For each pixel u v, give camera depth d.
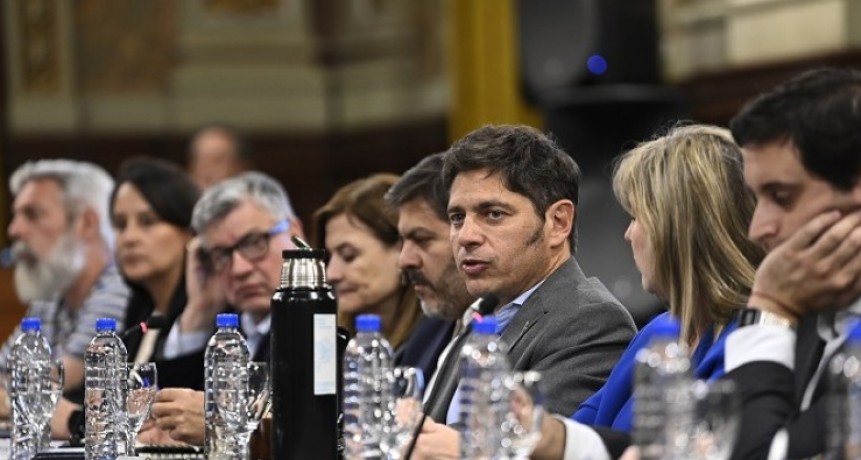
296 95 22.69
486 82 19.50
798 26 16.30
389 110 22.09
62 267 12.59
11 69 21.83
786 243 5.80
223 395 7.68
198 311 10.44
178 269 11.31
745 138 5.78
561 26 13.88
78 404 10.30
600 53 13.69
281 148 22.59
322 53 22.81
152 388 8.02
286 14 22.81
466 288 8.33
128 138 22.22
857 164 5.61
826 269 5.76
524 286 7.87
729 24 17.02
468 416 6.04
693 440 5.14
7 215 21.59
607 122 13.75
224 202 10.16
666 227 6.76
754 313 5.90
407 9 21.80
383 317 9.68
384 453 6.78
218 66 22.53
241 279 10.14
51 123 21.89
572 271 7.91
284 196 10.38
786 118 5.66
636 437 5.32
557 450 6.11
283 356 6.70
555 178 7.79
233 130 18.97
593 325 7.75
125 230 11.29
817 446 5.57
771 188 5.77
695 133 6.87
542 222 7.79
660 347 5.22
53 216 12.66
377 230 9.60
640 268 6.89
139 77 22.34
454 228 7.91
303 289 6.71
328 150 22.73
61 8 22.02
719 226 6.70
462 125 19.73
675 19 17.56
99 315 11.86
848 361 5.17
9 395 10.01
